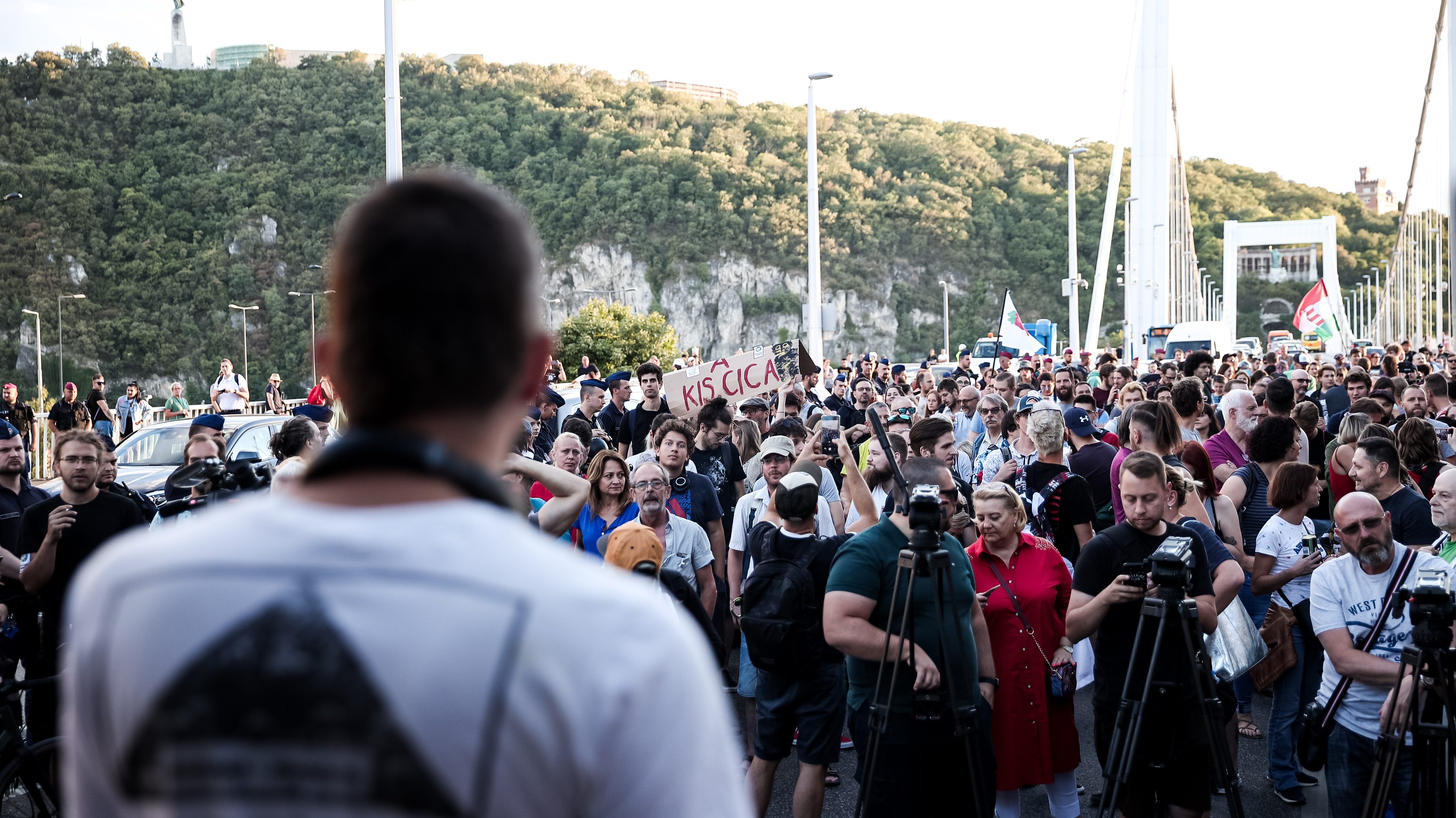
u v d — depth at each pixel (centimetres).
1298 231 11238
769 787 504
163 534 102
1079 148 4641
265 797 90
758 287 14575
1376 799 398
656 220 14600
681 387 1141
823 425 726
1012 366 2328
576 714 93
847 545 436
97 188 12588
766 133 15825
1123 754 407
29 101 13000
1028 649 501
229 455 1243
